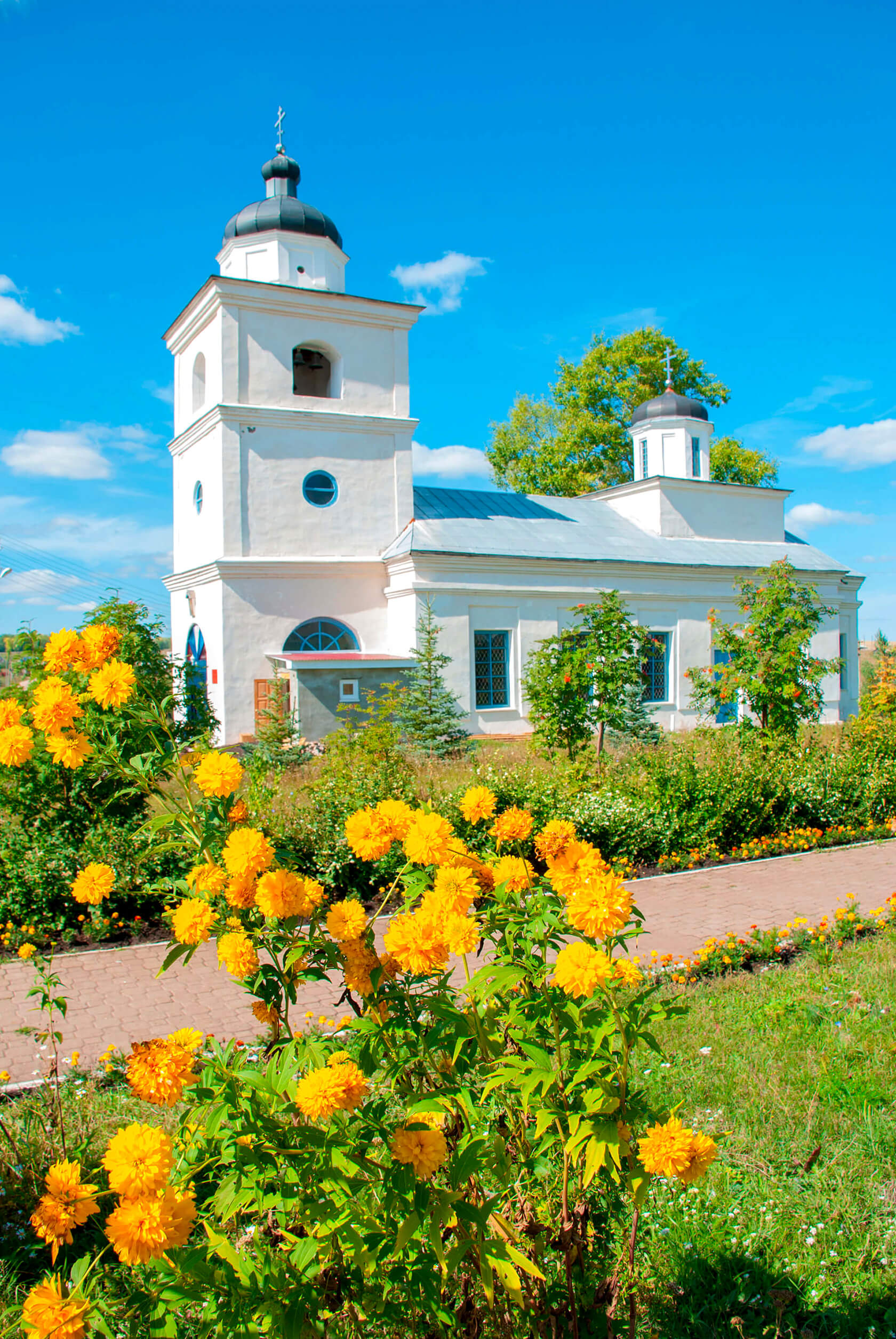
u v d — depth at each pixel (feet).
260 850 7.86
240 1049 8.52
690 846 32.58
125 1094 14.62
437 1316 7.08
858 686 97.19
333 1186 6.73
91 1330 6.28
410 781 30.94
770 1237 10.75
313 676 62.80
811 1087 14.43
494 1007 8.14
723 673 48.06
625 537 86.74
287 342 70.95
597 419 134.62
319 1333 6.77
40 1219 6.33
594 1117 7.15
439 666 65.77
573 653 49.52
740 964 21.03
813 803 36.35
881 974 19.72
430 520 76.84
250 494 69.05
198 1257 6.44
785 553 95.55
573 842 8.17
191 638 75.05
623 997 18.31
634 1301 8.21
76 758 8.92
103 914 24.62
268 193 78.18
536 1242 8.26
